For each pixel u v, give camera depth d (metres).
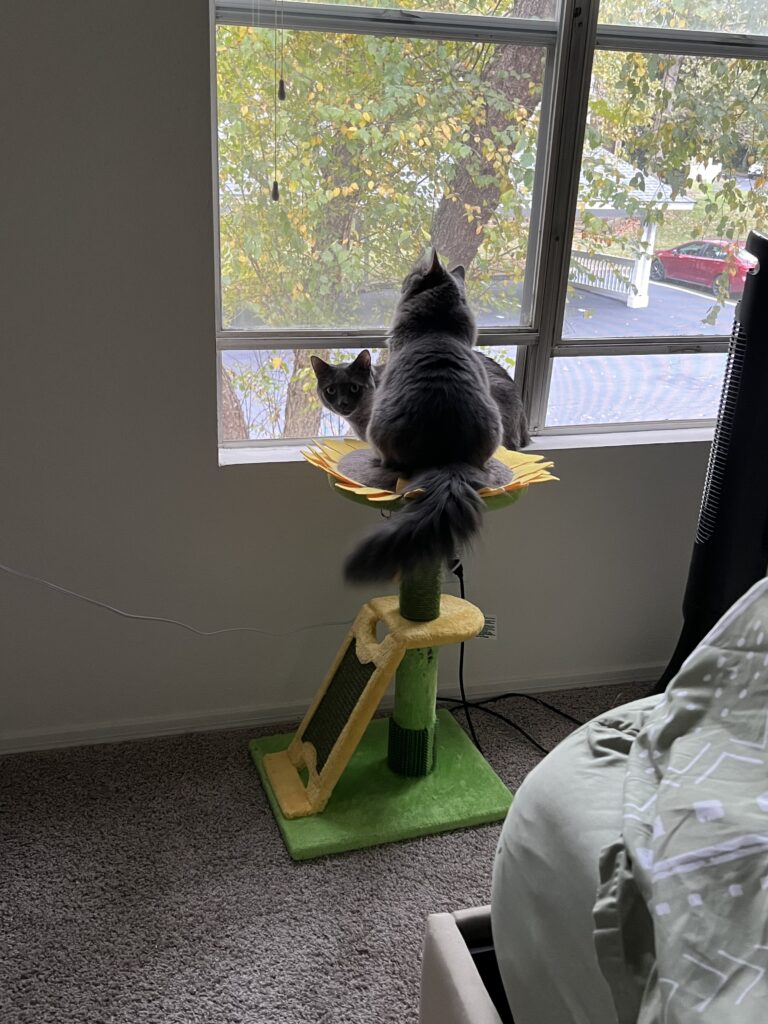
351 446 1.85
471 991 1.06
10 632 1.84
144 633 1.91
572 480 2.05
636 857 0.82
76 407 1.72
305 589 1.97
